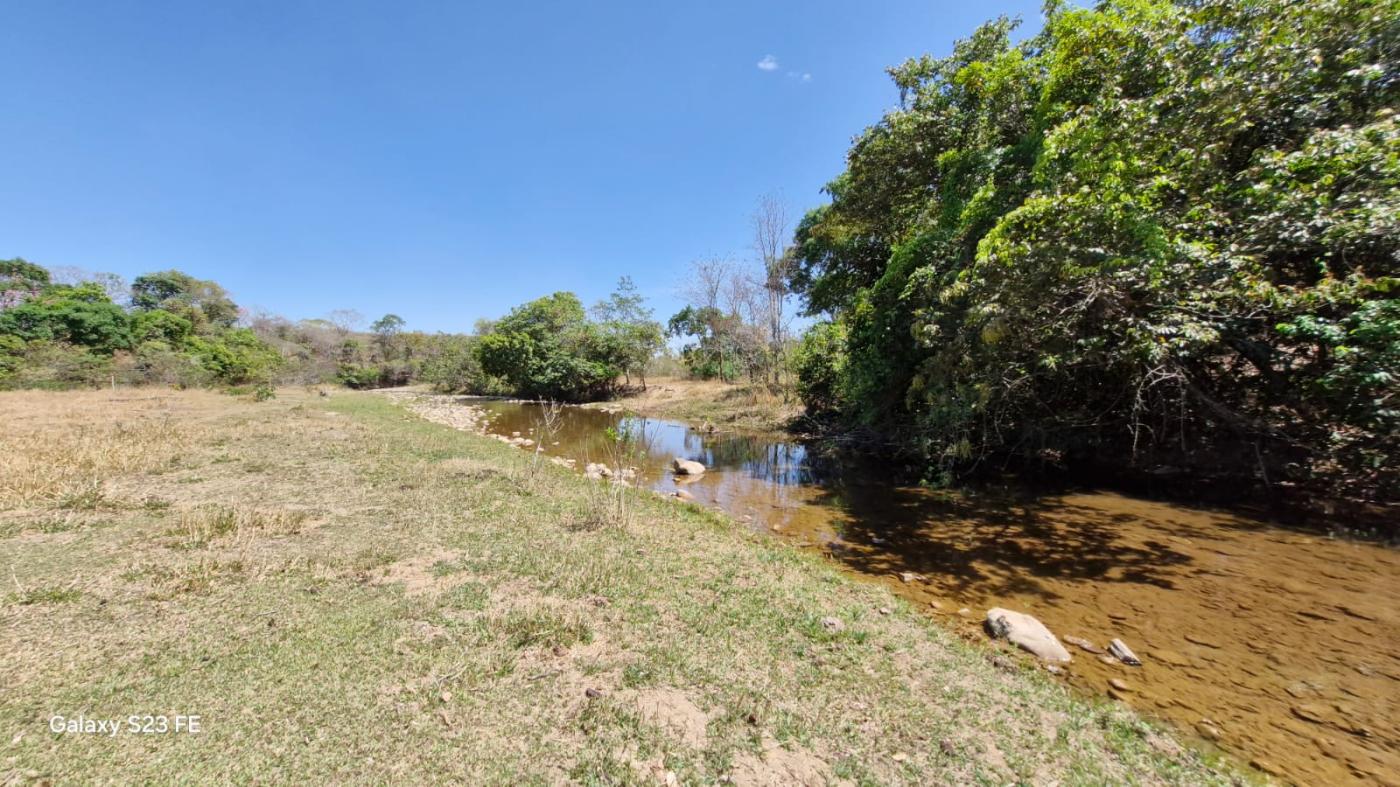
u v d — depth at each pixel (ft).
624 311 101.81
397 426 45.11
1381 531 19.84
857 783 7.23
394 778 6.96
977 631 13.34
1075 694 10.45
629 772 7.22
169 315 98.17
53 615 11.09
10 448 27.48
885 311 34.94
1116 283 21.30
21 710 8.00
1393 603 14.38
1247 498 24.73
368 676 9.26
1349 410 18.47
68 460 25.02
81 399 60.08
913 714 8.95
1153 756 8.36
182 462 27.58
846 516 25.05
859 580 16.96
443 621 11.39
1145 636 13.05
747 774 7.30
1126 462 30.30
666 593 13.52
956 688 9.91
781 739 8.07
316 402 67.51
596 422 65.05
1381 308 16.40
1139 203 20.48
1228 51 21.40
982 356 26.84
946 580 17.01
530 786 6.93
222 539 16.08
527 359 95.09
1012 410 29.71
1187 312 20.90
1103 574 17.21
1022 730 8.73
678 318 120.78
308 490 22.65
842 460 40.40
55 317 80.53
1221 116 20.42
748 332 73.72
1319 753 8.73
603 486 26.23
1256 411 23.41
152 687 8.72
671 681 9.52
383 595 12.63
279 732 7.75
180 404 58.75
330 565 14.37
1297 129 20.74
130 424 38.78
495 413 74.38
